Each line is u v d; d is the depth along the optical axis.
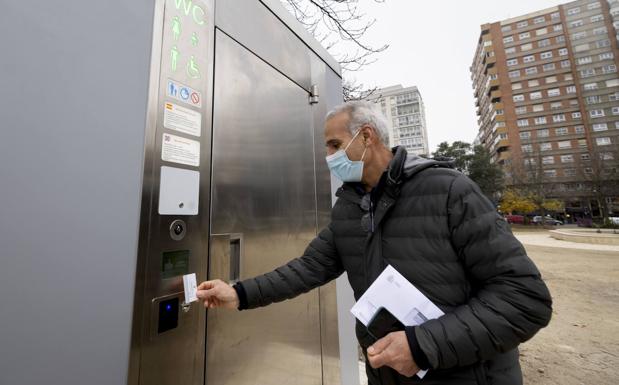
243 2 1.24
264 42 1.35
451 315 0.74
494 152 42.69
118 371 0.70
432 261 0.83
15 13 0.64
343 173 1.01
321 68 1.85
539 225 26.59
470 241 0.78
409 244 0.86
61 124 0.67
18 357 0.59
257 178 1.23
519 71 38.50
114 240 0.72
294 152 1.50
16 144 0.62
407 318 0.80
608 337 3.66
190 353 0.88
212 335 0.96
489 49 40.66
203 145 0.98
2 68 0.62
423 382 0.82
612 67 34.06
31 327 0.61
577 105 35.34
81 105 0.70
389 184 0.89
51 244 0.64
